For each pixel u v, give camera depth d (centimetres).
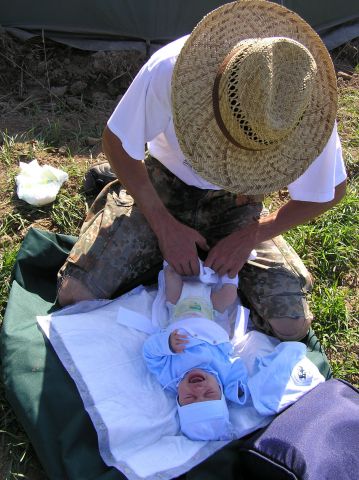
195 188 151
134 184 137
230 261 142
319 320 161
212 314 141
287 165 121
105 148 136
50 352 131
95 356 131
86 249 145
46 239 154
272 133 107
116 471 113
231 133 109
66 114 210
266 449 113
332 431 115
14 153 189
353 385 141
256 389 129
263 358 136
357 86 243
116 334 136
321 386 128
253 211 156
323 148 123
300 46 107
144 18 223
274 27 117
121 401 124
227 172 117
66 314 139
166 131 134
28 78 218
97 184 180
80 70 222
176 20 226
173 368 128
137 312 142
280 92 107
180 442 120
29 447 125
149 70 123
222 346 133
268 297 144
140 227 148
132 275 149
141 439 120
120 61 223
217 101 109
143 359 133
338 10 251
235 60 105
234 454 119
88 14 220
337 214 188
